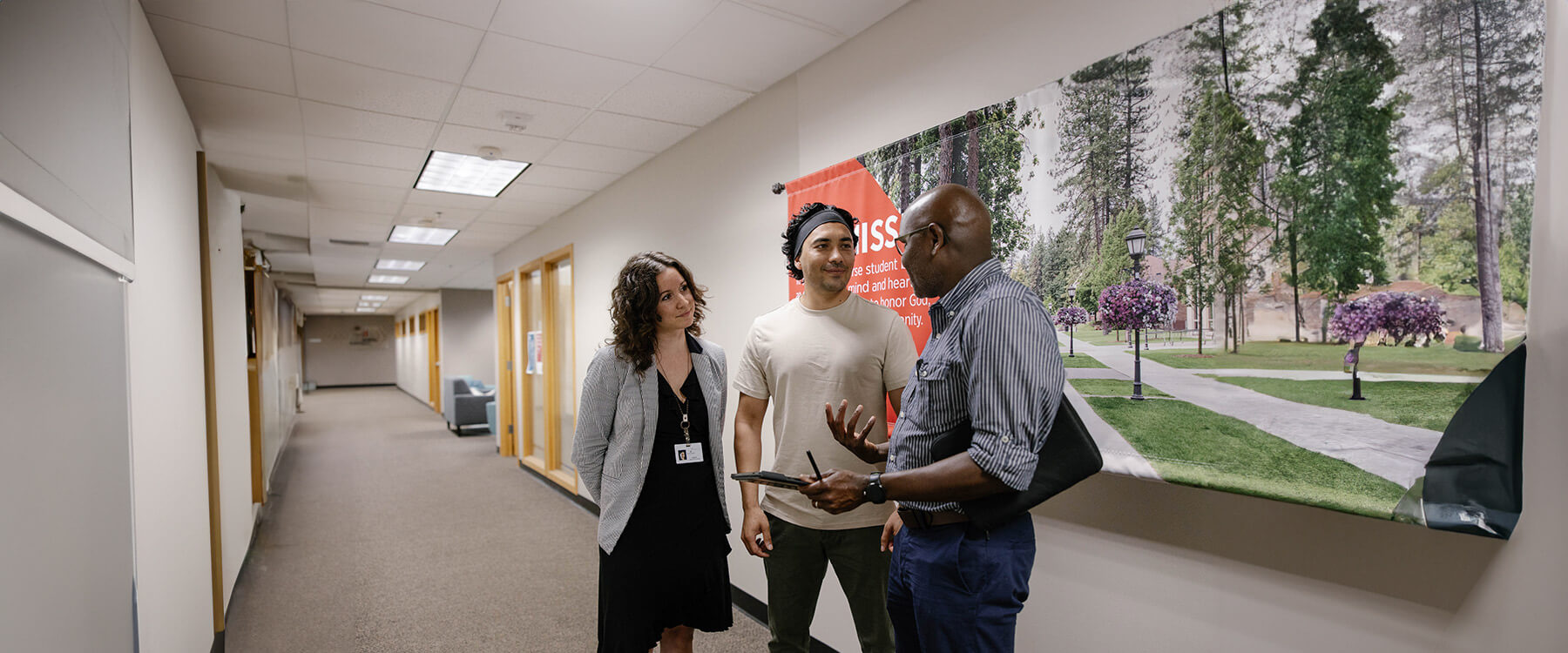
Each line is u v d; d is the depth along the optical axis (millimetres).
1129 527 1555
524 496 5145
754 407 1807
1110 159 1511
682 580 1669
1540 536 1010
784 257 2699
